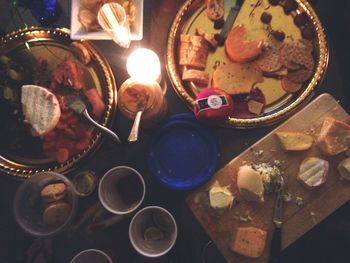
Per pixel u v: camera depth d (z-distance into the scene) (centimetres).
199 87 107
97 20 104
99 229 104
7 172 106
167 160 106
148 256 94
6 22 115
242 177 99
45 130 101
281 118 103
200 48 105
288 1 105
